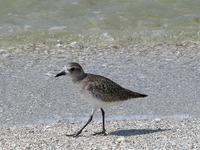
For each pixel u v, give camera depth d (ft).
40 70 60.18
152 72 59.31
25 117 48.03
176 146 39.37
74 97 52.60
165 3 80.23
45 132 43.78
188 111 49.16
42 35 71.41
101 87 41.68
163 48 67.41
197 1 80.48
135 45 68.44
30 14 76.89
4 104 50.96
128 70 59.93
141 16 77.05
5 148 39.88
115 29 73.82
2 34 71.51
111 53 65.72
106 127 44.78
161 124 45.32
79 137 42.27
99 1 80.38
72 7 78.79
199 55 64.90
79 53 65.72
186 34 72.28
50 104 51.01
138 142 40.50
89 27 74.18
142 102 51.13
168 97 52.42
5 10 77.66
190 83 56.13
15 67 61.00
